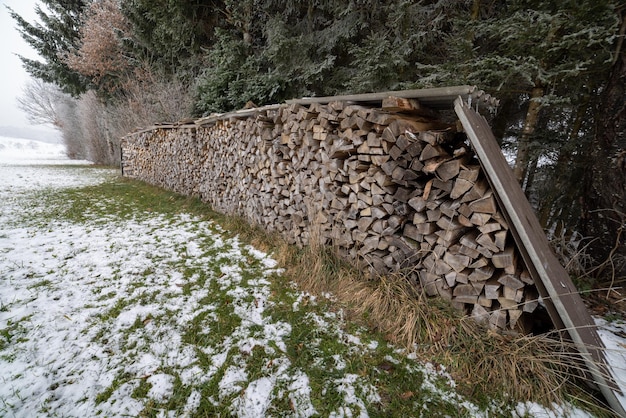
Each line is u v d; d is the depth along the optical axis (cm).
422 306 181
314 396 136
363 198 218
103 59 988
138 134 774
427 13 406
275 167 312
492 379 144
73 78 1151
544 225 343
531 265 146
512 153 414
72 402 128
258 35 701
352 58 557
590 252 256
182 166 565
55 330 174
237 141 377
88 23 975
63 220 398
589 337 147
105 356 156
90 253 289
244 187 379
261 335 177
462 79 305
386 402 134
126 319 188
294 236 300
